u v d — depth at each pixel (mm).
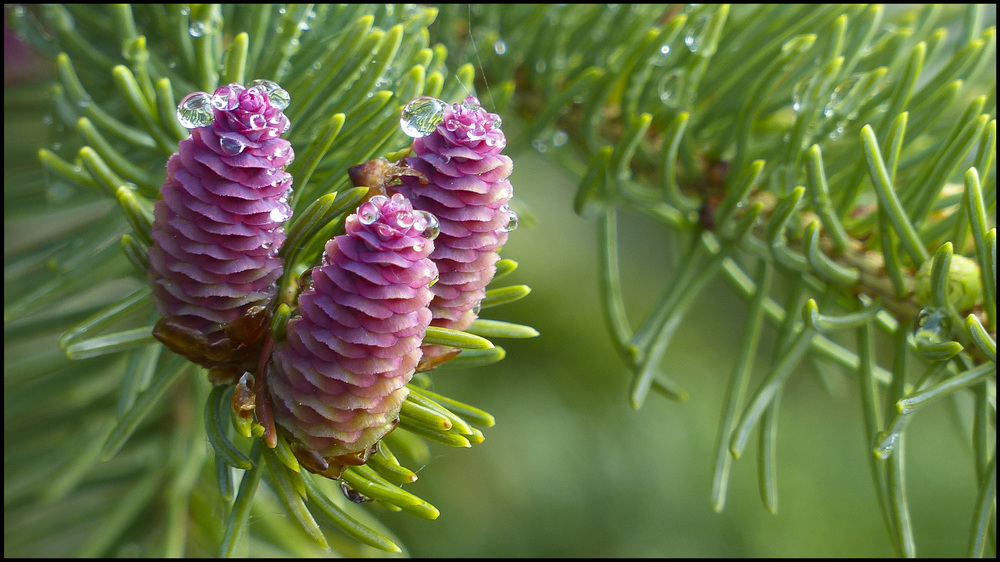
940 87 365
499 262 336
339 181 339
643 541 710
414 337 317
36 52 388
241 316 323
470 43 392
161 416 394
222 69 353
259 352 326
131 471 394
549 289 700
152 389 332
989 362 338
